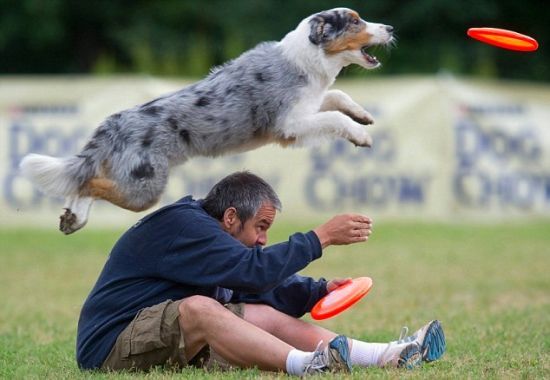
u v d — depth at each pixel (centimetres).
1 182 1991
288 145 788
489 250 1758
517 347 835
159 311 680
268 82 774
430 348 709
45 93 2008
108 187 736
